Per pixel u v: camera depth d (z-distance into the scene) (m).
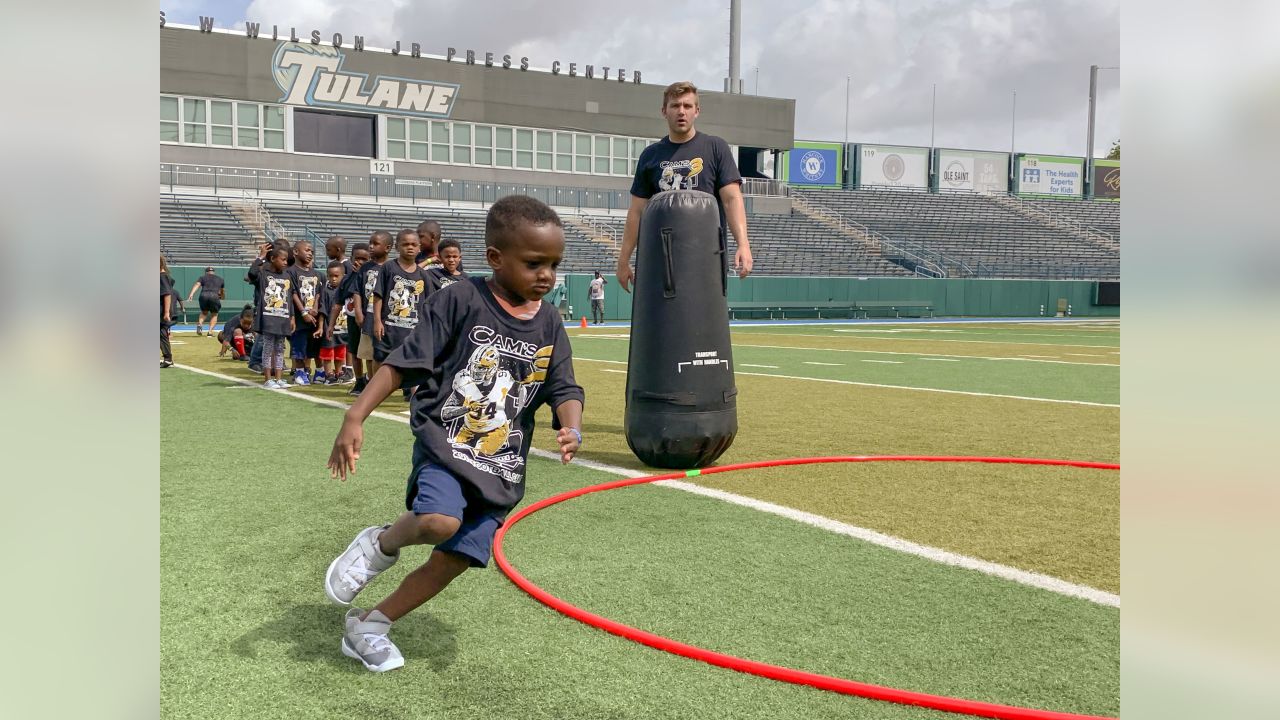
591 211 38.09
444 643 2.85
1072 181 55.78
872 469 5.85
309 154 34.16
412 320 8.95
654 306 5.69
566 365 2.78
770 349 18.61
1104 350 18.41
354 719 2.32
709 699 2.45
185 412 8.26
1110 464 5.94
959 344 20.53
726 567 3.71
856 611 3.19
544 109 38.44
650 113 40.62
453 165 36.94
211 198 31.28
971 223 47.97
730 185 6.17
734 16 42.44
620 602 3.27
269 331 10.84
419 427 2.61
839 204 47.34
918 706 2.41
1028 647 2.87
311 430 7.20
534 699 2.45
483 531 2.63
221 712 2.35
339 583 2.63
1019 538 4.18
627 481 5.29
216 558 3.74
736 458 6.31
